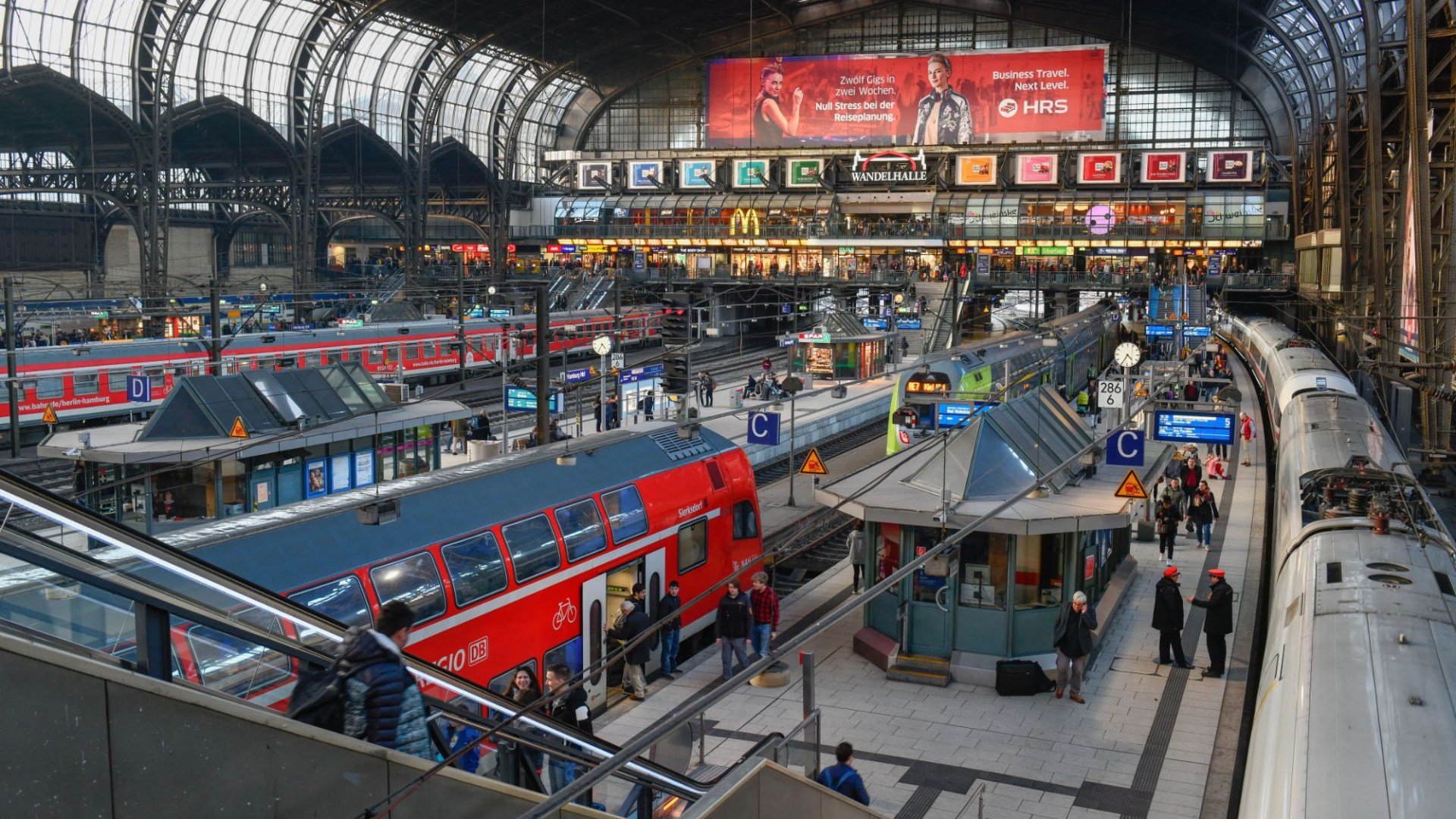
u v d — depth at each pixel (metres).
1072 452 23.61
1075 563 19.97
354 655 6.05
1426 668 11.41
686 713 7.07
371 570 14.84
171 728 4.57
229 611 5.41
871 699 18.98
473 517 16.95
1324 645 12.43
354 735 5.91
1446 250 39.31
